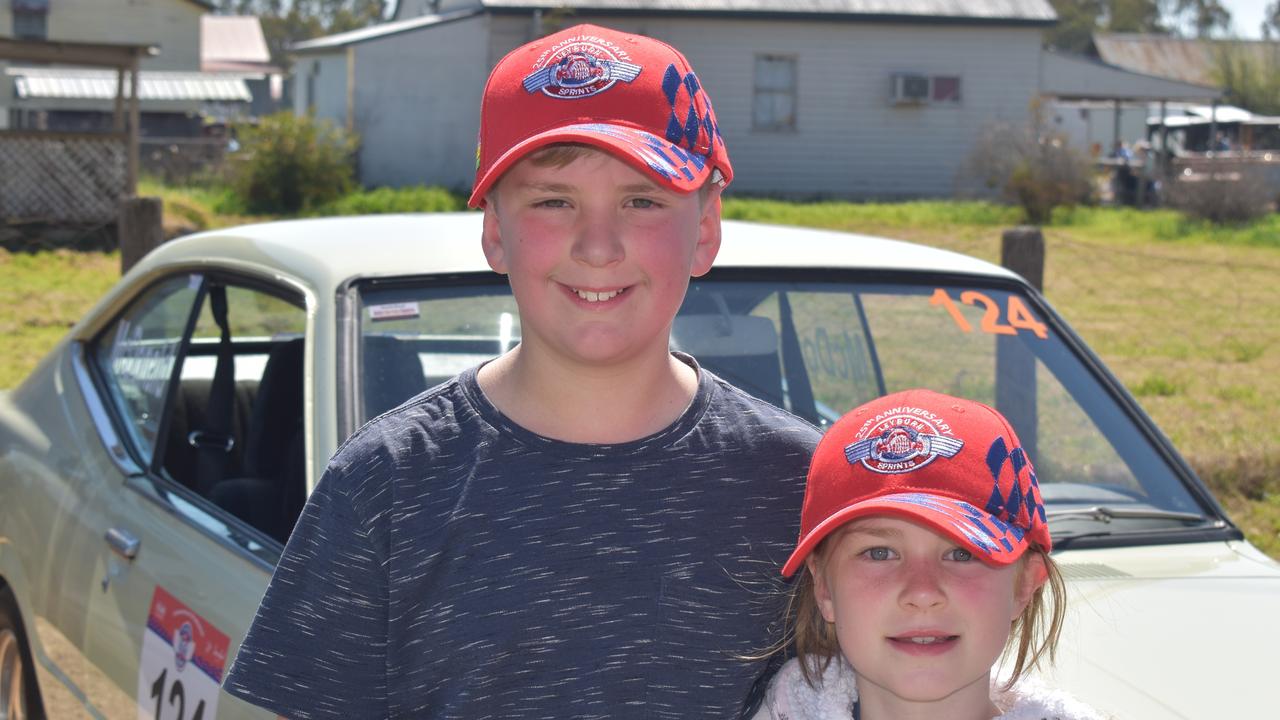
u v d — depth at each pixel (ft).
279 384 11.00
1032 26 102.12
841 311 10.93
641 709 5.49
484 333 9.62
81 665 10.65
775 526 5.77
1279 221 81.56
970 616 5.59
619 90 5.39
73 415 12.12
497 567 5.43
